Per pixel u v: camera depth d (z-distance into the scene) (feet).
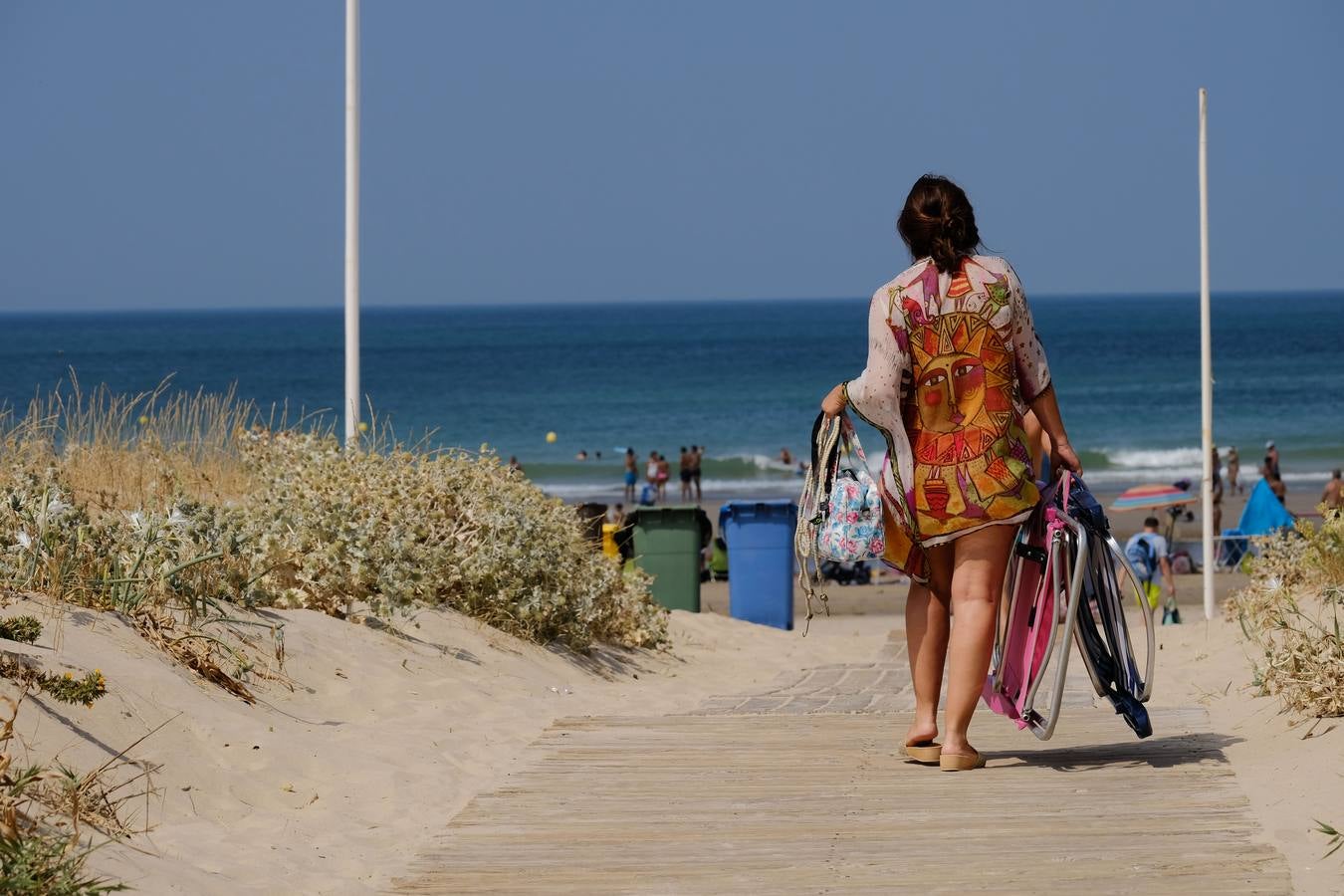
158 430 141.79
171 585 88.22
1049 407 67.82
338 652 94.07
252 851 57.57
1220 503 365.61
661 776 69.31
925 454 66.64
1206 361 200.34
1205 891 49.90
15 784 53.11
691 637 158.30
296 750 71.36
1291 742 68.95
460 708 89.45
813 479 71.92
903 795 64.23
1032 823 58.95
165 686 73.46
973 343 65.41
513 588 119.85
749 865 55.01
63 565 82.58
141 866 53.01
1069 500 68.59
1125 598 227.20
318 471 125.18
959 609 67.41
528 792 66.80
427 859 57.16
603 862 56.08
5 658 66.85
